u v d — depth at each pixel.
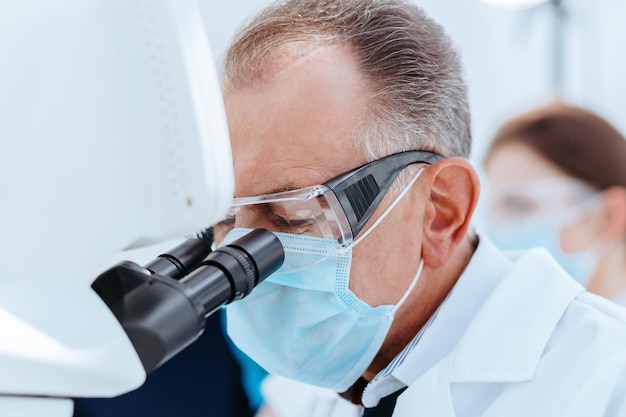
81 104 0.81
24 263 0.85
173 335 0.84
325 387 1.49
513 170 2.92
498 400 1.27
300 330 1.35
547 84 2.91
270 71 1.34
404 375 1.42
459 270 1.50
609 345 1.25
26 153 0.83
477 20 2.88
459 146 1.49
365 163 1.33
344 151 1.32
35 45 0.83
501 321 1.36
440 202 1.41
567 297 1.37
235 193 1.35
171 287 0.87
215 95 0.78
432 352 1.42
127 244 0.84
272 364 1.41
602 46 2.86
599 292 2.87
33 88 0.83
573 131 2.85
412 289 1.42
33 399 0.78
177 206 0.79
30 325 0.76
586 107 2.88
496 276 1.47
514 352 1.31
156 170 0.80
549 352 1.30
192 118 0.76
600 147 2.84
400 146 1.37
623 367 1.22
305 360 1.39
